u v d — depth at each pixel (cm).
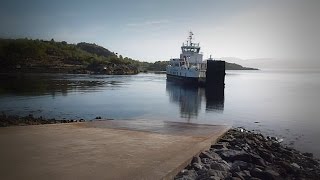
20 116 3622
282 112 4675
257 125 3469
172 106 5094
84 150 1114
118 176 827
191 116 4038
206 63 9369
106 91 7394
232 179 920
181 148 1184
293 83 14038
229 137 1702
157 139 1372
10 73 14762
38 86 8150
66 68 17838
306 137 2792
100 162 959
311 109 5091
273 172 1045
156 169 893
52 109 4441
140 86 9150
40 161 959
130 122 1992
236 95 7569
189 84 9312
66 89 7569
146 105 5131
